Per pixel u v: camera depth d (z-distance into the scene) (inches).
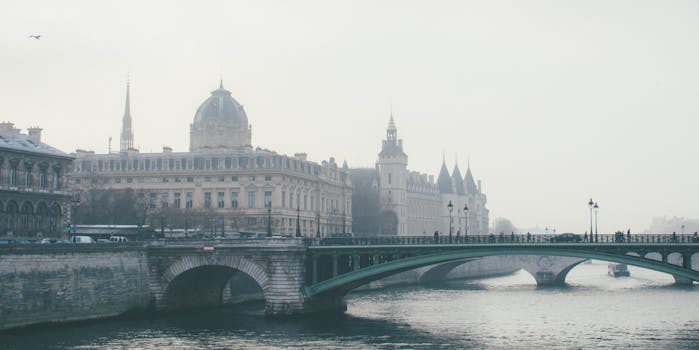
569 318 5255.9
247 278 6205.7
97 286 4800.7
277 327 4653.1
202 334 4377.5
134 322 4815.5
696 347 4050.2
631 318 5260.8
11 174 5295.3
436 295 7022.6
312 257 5132.9
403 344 4136.3
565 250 4603.8
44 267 4463.6
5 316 4237.2
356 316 5236.2
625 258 4456.2
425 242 5152.6
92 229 6200.8
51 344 4008.4
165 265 5221.5
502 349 4005.9
